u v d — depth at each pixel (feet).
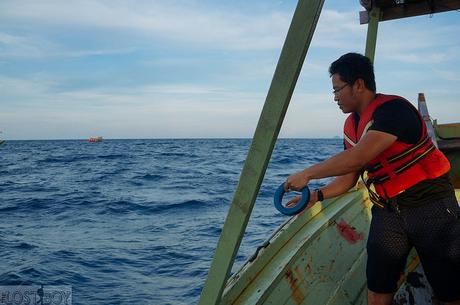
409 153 6.69
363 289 9.09
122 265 26.63
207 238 33.30
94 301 20.95
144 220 42.04
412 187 6.79
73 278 24.29
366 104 6.93
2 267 26.20
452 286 6.93
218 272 5.36
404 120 6.47
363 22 15.14
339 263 9.37
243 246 28.58
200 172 94.02
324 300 8.38
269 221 37.60
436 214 6.76
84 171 99.96
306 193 6.13
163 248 30.40
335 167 6.28
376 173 6.99
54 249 30.48
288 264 8.40
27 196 58.90
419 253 7.07
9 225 40.06
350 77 6.87
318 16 5.07
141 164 121.70
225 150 221.25
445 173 6.95
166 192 61.87
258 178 5.21
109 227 38.70
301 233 9.64
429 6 14.75
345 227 10.50
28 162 134.82
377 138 6.37
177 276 24.44
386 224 7.07
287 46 5.12
